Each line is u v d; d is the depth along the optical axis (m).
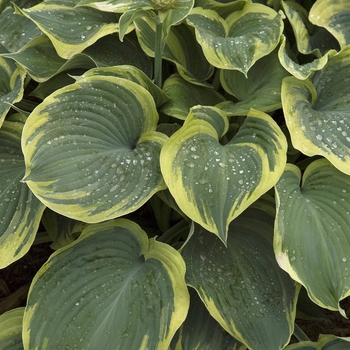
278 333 0.75
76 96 0.77
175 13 0.79
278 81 0.88
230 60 0.85
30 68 0.92
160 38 0.84
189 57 1.02
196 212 0.72
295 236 0.74
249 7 0.97
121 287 0.76
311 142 0.78
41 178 0.73
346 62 0.85
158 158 0.79
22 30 1.01
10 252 0.78
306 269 0.73
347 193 0.79
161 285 0.75
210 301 0.76
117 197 0.75
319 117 0.81
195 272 0.79
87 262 0.78
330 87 0.86
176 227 0.93
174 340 0.80
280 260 0.73
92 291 0.76
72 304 0.76
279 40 0.85
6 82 0.95
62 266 0.78
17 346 0.80
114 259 0.79
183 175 0.73
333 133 0.79
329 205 0.78
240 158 0.76
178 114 0.88
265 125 0.78
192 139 0.77
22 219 0.80
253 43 0.87
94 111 0.78
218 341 0.80
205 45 0.87
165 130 0.91
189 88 0.94
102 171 0.76
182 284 0.73
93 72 0.81
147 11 0.79
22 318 0.82
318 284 0.73
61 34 0.91
